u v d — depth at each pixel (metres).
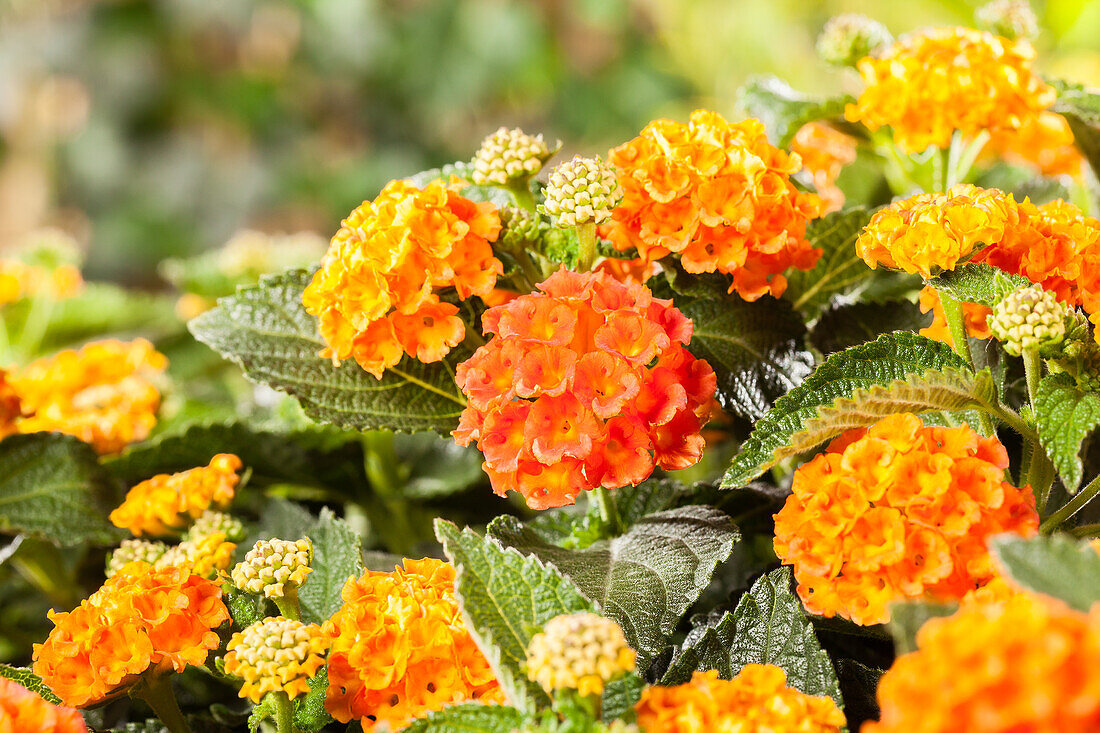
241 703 0.49
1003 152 0.55
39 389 0.55
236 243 0.72
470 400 0.45
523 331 0.45
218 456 0.50
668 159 0.47
